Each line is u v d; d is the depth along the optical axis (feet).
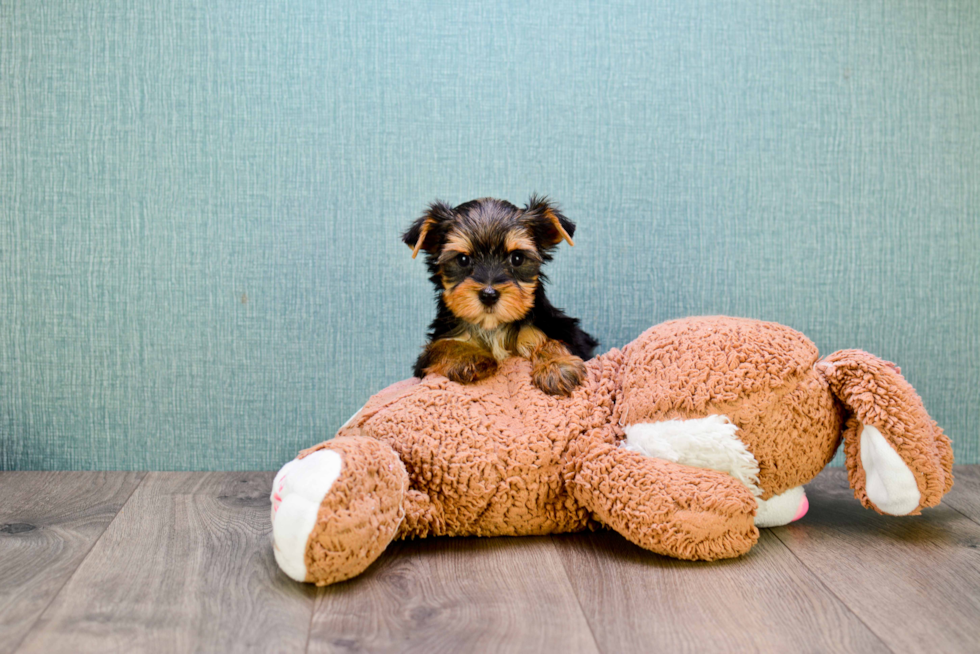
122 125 7.47
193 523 6.08
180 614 4.44
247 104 7.52
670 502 5.08
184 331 7.64
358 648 4.05
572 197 7.75
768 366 5.33
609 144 7.73
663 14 7.70
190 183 7.53
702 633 4.23
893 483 5.33
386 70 7.58
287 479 4.79
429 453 5.45
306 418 7.76
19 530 5.90
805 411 5.39
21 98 7.41
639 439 5.44
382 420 5.71
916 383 8.01
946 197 7.89
